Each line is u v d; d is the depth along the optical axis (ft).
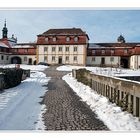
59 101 49.75
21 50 238.27
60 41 223.10
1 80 62.90
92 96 55.42
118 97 43.50
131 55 216.13
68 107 43.73
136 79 88.17
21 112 38.88
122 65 223.10
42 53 224.74
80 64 220.43
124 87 39.96
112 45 231.50
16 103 45.88
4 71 68.69
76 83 88.53
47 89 69.87
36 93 60.64
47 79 106.42
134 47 207.92
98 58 227.20
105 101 47.52
